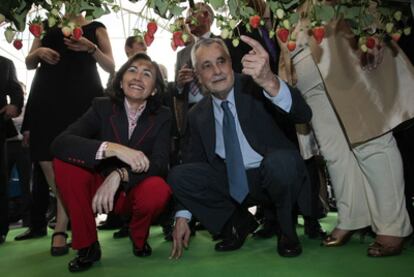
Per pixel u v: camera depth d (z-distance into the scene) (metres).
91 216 1.94
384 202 1.85
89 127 2.09
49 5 1.25
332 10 1.39
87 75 2.55
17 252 2.45
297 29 1.91
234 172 1.98
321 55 1.91
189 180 2.02
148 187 1.99
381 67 1.83
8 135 2.97
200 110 2.18
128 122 2.11
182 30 1.31
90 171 1.97
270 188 1.90
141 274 1.79
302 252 2.01
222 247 2.18
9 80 2.91
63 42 2.55
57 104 2.48
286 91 1.74
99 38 2.64
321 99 2.05
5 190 2.81
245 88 2.03
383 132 1.79
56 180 1.94
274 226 2.50
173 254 2.06
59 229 2.31
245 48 2.44
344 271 1.65
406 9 1.54
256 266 1.82
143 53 2.13
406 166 2.11
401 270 1.62
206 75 1.96
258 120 2.01
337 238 2.10
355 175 2.08
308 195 1.98
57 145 1.94
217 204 2.10
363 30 1.56
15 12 1.20
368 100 1.83
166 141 2.14
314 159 2.38
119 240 2.69
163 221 2.67
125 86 2.05
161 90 2.16
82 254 1.92
